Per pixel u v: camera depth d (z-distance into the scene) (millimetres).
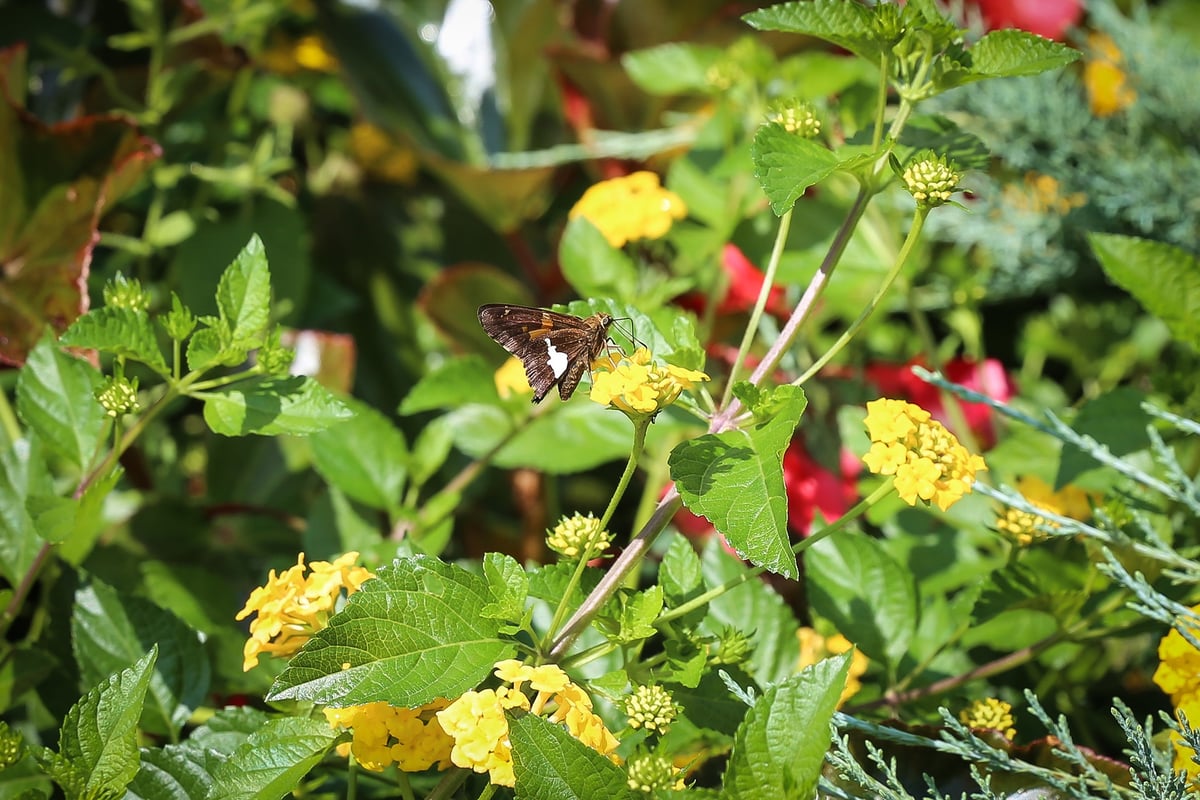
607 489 901
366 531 735
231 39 871
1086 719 741
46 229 743
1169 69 869
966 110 878
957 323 850
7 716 718
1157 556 641
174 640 663
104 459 674
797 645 671
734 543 572
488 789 587
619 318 635
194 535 780
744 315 854
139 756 598
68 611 697
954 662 714
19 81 815
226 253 865
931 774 637
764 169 598
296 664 575
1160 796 602
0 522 680
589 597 604
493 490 886
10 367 798
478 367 757
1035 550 722
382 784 657
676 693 634
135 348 638
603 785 572
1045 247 880
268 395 643
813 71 820
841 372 847
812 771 568
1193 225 836
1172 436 726
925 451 595
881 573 686
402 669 580
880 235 808
